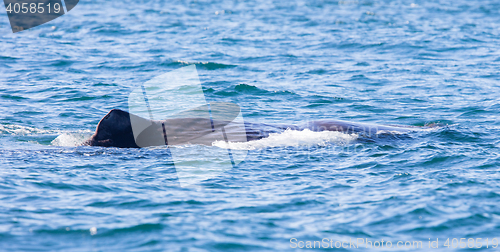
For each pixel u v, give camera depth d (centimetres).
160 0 18025
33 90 5450
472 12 14525
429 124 4184
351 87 5938
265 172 2858
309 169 2916
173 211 2202
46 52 7862
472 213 2188
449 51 8331
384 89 5822
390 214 2192
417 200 2334
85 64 7062
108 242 1873
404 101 5238
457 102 5141
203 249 1839
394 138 3631
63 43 8906
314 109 4916
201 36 10119
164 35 10194
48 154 3145
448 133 3697
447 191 2455
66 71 6562
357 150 3325
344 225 2089
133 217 2116
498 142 3481
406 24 12031
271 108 4916
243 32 10694
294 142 3491
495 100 5156
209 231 1997
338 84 6103
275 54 8131
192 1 17825
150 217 2117
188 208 2248
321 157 3170
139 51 8244
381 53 8288
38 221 2034
